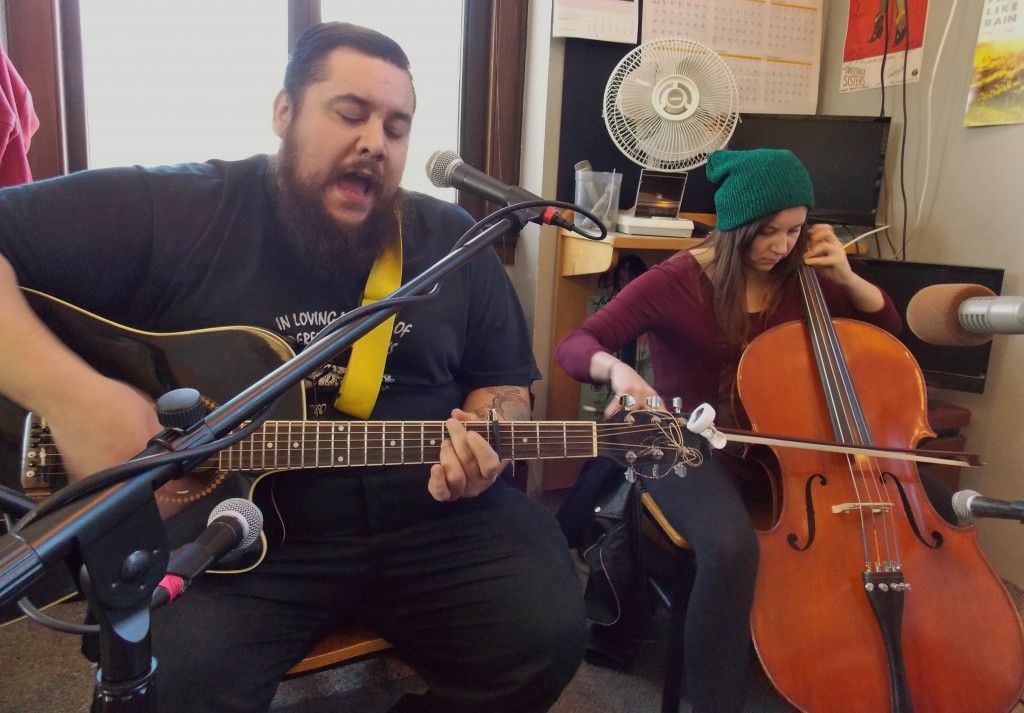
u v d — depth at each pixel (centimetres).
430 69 213
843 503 118
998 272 171
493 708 109
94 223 107
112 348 106
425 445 106
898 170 213
